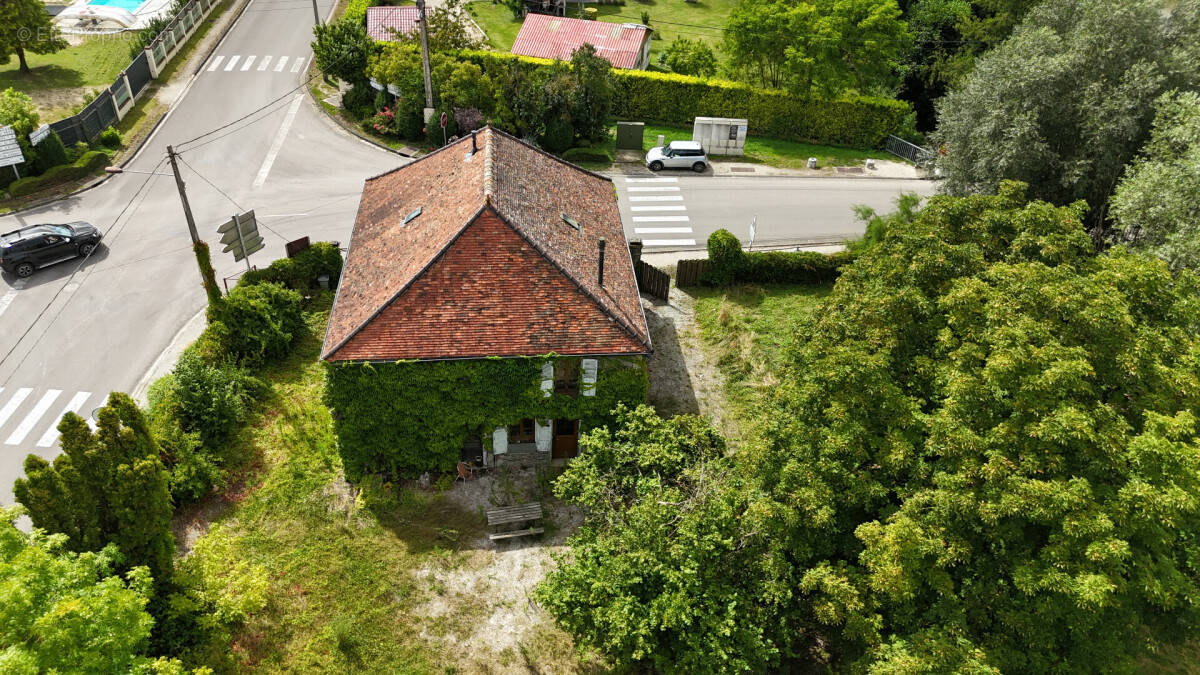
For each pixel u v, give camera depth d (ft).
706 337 113.70
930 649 56.03
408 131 160.04
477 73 156.15
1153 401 63.31
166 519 67.87
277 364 104.01
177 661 56.13
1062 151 120.78
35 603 52.95
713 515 67.46
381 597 77.15
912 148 172.24
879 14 168.04
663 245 136.77
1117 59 113.60
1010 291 68.85
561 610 67.62
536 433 90.68
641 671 71.72
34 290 114.11
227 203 138.82
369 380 81.25
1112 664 58.34
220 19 211.00
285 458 90.53
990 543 59.82
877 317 70.64
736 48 178.70
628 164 163.94
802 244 139.33
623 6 254.88
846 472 62.59
